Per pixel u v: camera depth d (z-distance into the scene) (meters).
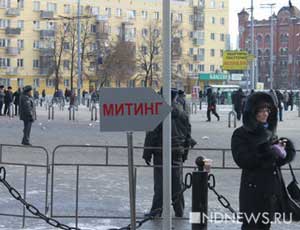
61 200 11.26
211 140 23.75
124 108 6.53
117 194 12.02
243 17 120.56
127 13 100.88
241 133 6.65
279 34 118.88
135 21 101.56
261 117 6.64
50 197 10.91
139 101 6.54
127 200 11.41
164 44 7.05
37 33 94.56
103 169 15.70
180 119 9.81
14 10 93.00
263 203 6.67
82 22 90.62
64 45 89.25
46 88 93.88
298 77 116.25
